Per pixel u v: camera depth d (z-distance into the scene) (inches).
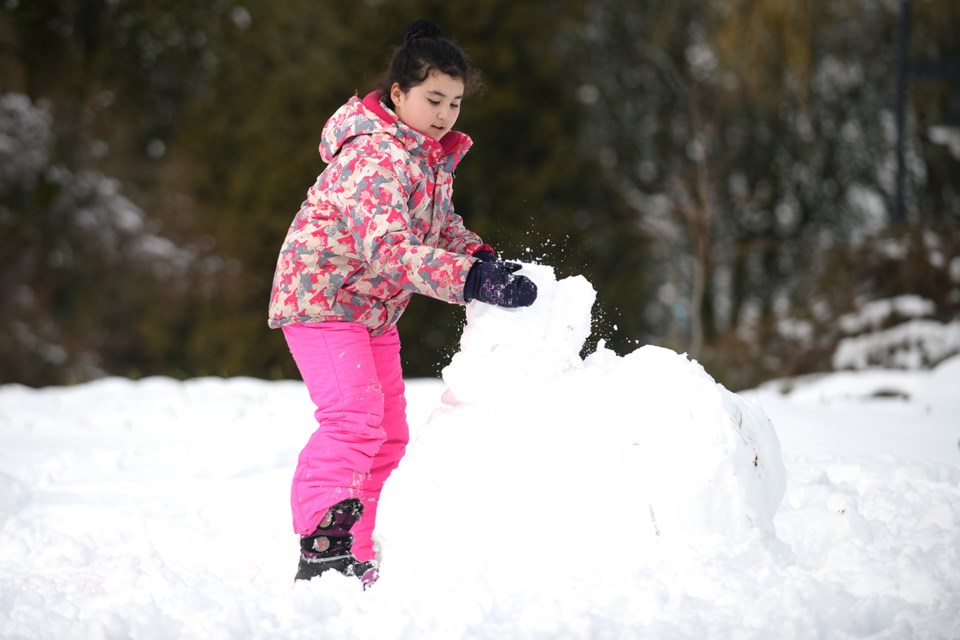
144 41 2263.8
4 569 391.9
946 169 2075.5
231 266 2395.4
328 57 2352.4
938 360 1387.8
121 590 346.6
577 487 331.9
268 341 2352.4
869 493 420.2
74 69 2198.6
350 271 356.8
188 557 401.1
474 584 321.7
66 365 2346.2
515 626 302.7
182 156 2447.1
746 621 293.3
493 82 2359.7
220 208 2443.4
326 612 323.0
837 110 2310.5
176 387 837.2
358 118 351.6
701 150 1996.8
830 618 293.3
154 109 2348.7
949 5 1744.6
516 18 2383.1
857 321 1487.5
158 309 2418.8
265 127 2362.2
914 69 1606.8
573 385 339.6
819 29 1999.3
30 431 685.3
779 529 369.7
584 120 2504.9
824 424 623.5
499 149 2358.5
